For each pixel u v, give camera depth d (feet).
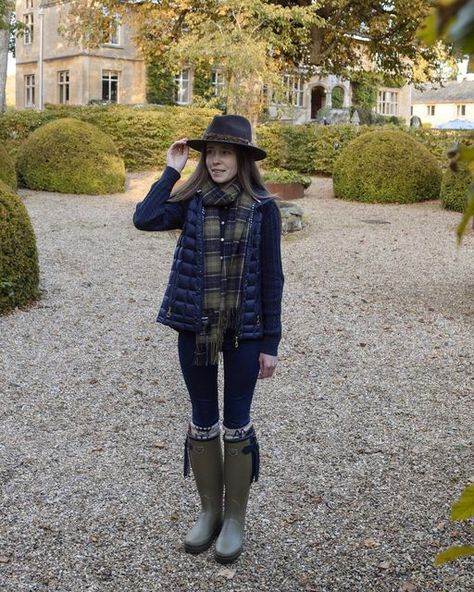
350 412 14.21
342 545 9.35
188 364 8.79
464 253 31.55
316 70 79.15
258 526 9.84
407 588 8.32
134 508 10.35
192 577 8.68
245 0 46.91
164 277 26.61
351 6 65.00
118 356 17.62
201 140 8.41
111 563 8.97
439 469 11.65
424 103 199.72
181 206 8.70
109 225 37.04
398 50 67.97
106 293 23.97
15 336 19.02
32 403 14.52
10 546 9.32
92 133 48.83
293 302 23.31
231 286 8.39
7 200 21.53
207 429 9.13
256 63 46.19
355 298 23.86
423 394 15.24
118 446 12.53
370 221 39.50
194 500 10.59
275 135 62.34
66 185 47.67
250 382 8.82
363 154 46.62
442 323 20.76
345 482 11.19
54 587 8.46
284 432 13.16
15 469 11.59
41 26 107.96
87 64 102.22
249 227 8.38
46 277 25.88
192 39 49.24
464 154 2.83
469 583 8.41
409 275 27.40
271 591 8.40
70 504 10.45
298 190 47.29
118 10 63.77
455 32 2.07
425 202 46.68
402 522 9.93
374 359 17.62
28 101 115.34
